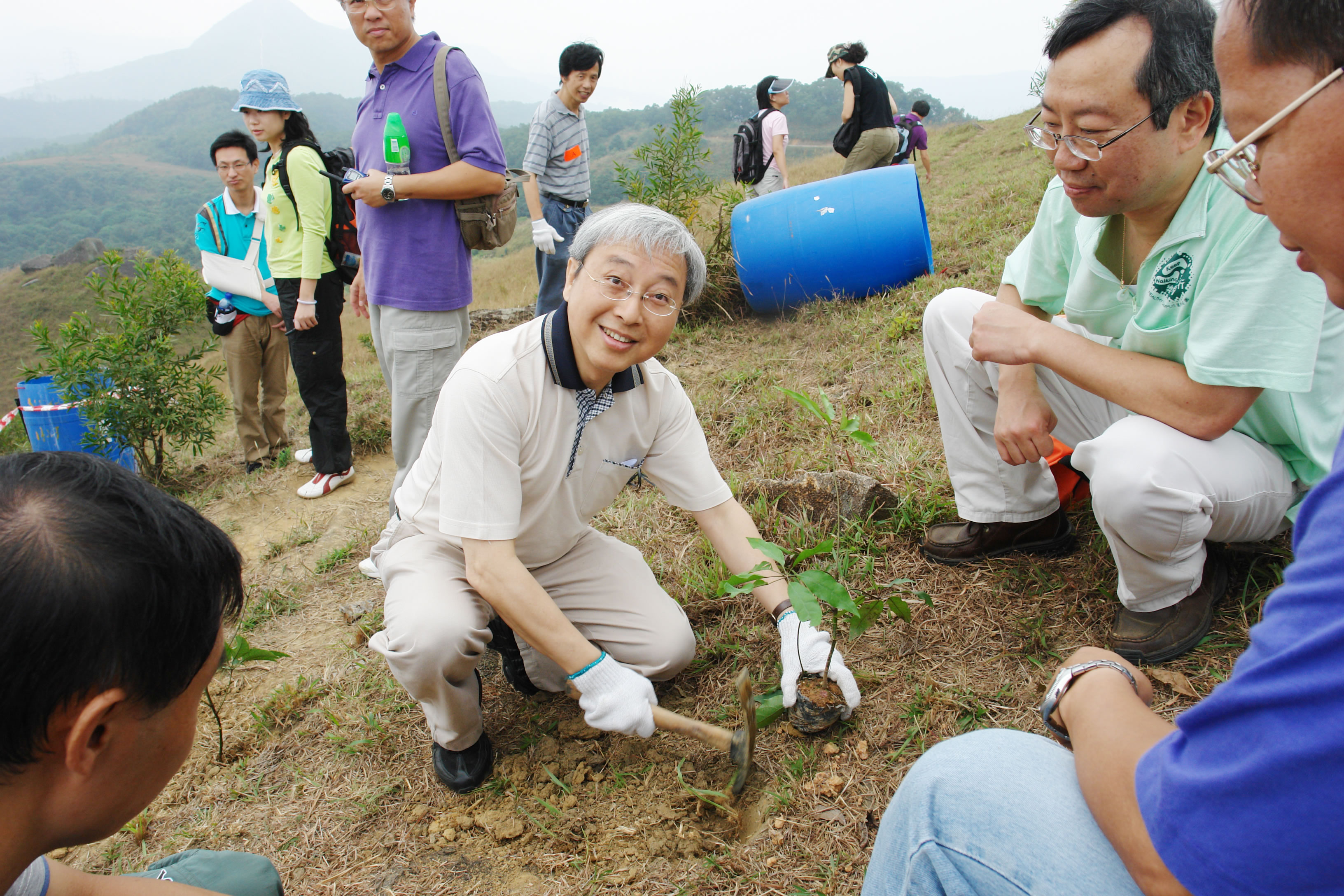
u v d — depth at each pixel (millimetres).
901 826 1043
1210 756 756
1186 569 1940
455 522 1868
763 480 3096
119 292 5234
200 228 4789
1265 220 1631
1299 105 797
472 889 1824
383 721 2434
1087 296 2086
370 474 4758
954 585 2436
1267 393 1874
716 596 2605
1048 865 930
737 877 1712
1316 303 1628
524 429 1927
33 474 819
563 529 2164
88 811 869
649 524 3137
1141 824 858
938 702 2029
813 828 1789
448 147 3256
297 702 2602
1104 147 1691
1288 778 688
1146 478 1801
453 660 1937
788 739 2041
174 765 938
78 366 4988
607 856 1828
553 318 1918
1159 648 1998
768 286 5465
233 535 4188
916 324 4484
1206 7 1627
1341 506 710
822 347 4695
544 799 2018
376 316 3486
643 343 1845
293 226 4207
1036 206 6410
